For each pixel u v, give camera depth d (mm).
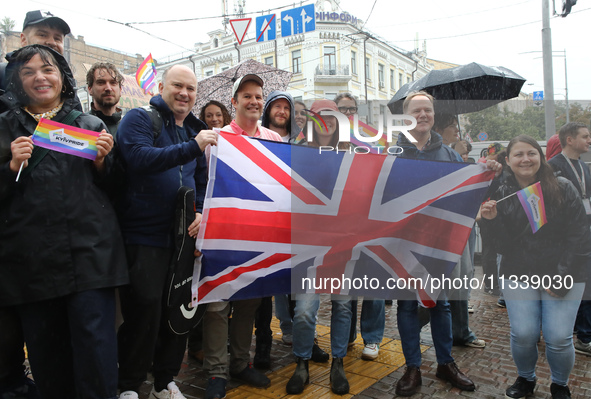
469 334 3910
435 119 2951
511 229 2789
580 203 2658
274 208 2846
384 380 3240
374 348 3643
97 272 2287
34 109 2404
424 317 3537
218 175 2748
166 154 2416
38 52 2352
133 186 2572
